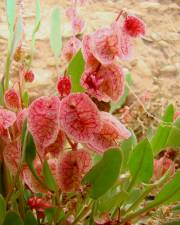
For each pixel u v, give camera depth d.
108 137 0.19
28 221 0.22
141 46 0.48
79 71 0.21
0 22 0.49
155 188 0.24
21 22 0.23
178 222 0.23
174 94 0.44
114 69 0.19
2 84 0.24
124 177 0.23
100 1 0.54
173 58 0.48
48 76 0.43
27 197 0.25
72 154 0.20
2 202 0.20
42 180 0.22
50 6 0.52
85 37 0.19
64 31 0.46
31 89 0.41
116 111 0.37
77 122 0.18
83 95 0.18
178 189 0.22
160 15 0.54
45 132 0.19
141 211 0.23
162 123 0.23
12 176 0.23
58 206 0.22
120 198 0.21
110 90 0.19
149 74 0.46
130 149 0.24
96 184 0.20
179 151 0.26
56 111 0.19
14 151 0.21
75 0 0.23
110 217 0.24
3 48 0.45
